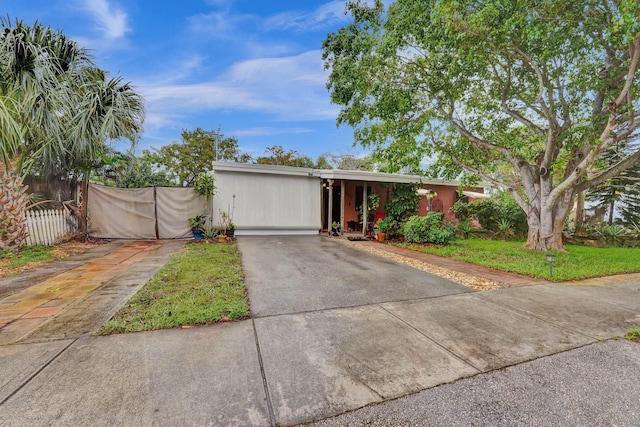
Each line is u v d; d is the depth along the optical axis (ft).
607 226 39.60
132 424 5.64
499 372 7.80
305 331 9.87
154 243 28.73
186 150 66.33
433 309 12.29
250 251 24.56
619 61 23.73
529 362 8.34
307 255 23.57
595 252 29.32
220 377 7.20
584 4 19.85
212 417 5.90
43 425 5.55
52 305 11.62
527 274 18.80
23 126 20.39
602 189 49.52
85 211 28.91
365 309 12.05
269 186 36.19
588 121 26.55
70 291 13.41
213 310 11.11
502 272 19.54
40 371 7.22
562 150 32.30
